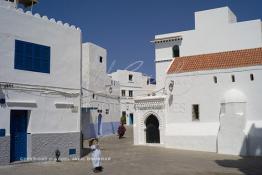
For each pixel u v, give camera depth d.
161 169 15.80
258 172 15.02
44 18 18.03
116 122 43.06
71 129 19.22
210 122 24.39
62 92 18.75
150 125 28.19
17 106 16.22
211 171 15.27
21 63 16.61
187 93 25.67
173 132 25.64
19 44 16.56
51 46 18.30
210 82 24.75
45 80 17.80
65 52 19.17
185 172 14.96
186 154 21.88
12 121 16.48
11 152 16.31
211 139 23.47
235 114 22.25
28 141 16.92
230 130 22.27
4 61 15.77
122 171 15.20
